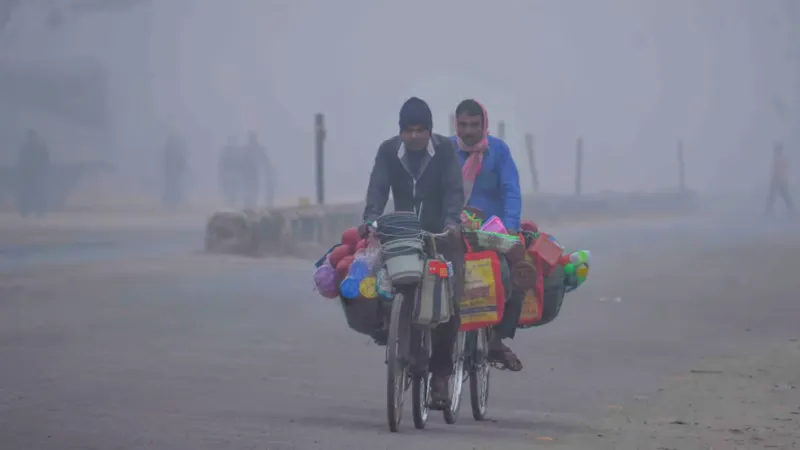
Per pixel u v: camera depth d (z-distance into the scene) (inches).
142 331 1972.2
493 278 1208.2
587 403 1440.7
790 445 1159.0
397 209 1230.9
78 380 1482.5
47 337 1876.2
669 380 1617.9
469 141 1344.7
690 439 1189.1
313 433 1162.0
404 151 1211.2
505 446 1120.8
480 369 1304.1
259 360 1704.0
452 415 1273.4
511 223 1323.8
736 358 1819.6
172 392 1412.4
